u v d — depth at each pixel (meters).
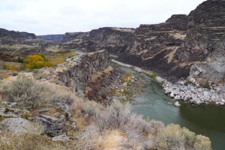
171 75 102.94
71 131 12.32
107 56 119.56
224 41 82.69
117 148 9.28
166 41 139.50
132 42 188.25
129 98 67.56
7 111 11.12
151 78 107.12
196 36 101.75
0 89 16.03
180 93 73.19
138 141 13.61
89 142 8.82
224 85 76.44
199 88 77.62
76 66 61.31
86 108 17.08
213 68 80.75
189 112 55.41
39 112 13.16
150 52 145.12
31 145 6.86
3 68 52.56
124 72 119.69
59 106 15.55
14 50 104.81
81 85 60.22
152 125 21.53
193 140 19.77
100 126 14.23
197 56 97.31
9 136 7.00
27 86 15.34
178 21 156.00
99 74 88.38
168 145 16.67
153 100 66.38
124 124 15.80
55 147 7.27
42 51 120.25
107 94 70.06
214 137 39.88
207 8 108.81
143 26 179.00
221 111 56.81
